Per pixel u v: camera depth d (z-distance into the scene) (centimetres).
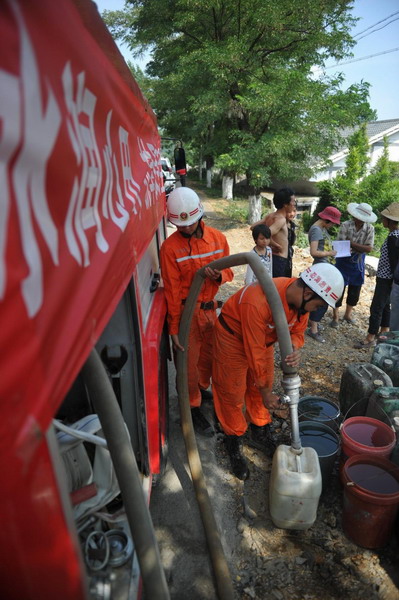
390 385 349
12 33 75
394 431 298
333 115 1269
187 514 294
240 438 330
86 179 115
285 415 380
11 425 74
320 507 304
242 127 1320
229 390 312
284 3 1166
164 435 320
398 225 503
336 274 268
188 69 1273
